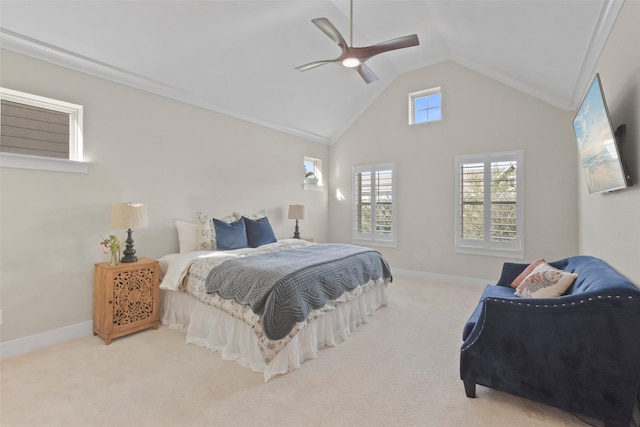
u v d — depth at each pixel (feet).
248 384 6.84
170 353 8.27
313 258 9.74
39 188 8.63
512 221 14.26
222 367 7.56
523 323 5.77
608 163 6.50
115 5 8.41
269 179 16.17
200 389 6.63
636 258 5.81
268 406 6.08
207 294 8.69
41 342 8.58
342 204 19.70
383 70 16.70
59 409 5.94
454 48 14.62
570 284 7.03
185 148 12.33
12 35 7.97
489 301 6.08
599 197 8.64
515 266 9.83
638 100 5.59
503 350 5.94
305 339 8.07
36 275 8.57
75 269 9.28
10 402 6.14
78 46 8.95
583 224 11.63
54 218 8.89
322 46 13.04
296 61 13.15
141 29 9.27
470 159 15.25
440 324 10.33
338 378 7.11
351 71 15.25
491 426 5.51
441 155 16.08
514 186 14.19
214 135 13.46
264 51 12.03
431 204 16.39
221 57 11.40
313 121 17.63
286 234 17.21
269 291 7.42
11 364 7.64
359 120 18.85
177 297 10.04
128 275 9.27
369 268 11.02
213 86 12.43
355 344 8.91
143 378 7.04
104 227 9.93
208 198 13.19
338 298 9.06
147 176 11.11
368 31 13.28
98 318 9.25
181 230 11.73
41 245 8.66
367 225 18.74
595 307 5.21
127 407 6.01
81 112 9.45
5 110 8.30
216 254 10.39
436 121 16.19
